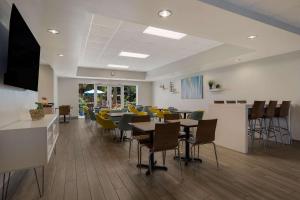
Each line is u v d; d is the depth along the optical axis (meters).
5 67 2.56
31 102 4.15
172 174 2.90
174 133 2.76
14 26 2.26
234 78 6.66
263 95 5.68
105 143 4.87
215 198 2.21
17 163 2.10
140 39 5.46
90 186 2.51
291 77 4.99
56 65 6.87
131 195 2.28
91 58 7.95
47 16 2.81
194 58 7.26
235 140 4.18
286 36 3.76
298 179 2.73
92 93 11.37
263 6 3.01
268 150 4.21
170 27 3.30
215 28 3.35
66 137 5.59
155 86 12.38
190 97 9.02
